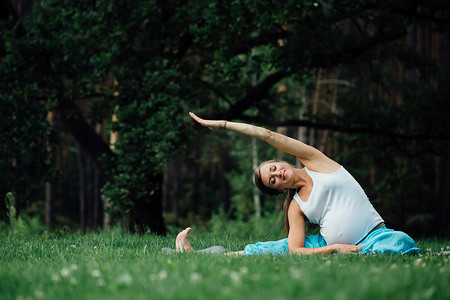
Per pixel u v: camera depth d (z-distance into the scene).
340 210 3.72
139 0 9.35
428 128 12.55
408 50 12.86
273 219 17.92
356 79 20.69
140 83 9.35
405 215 24.12
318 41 9.48
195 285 2.11
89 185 24.88
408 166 13.87
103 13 9.22
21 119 9.16
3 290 2.29
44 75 9.44
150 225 10.03
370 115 12.50
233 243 5.16
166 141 8.52
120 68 9.93
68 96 9.61
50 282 2.46
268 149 19.97
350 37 10.73
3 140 9.16
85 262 3.26
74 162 32.12
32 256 3.89
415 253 3.62
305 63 9.17
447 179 20.02
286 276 2.34
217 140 24.92
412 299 1.89
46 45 9.05
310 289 2.01
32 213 23.95
